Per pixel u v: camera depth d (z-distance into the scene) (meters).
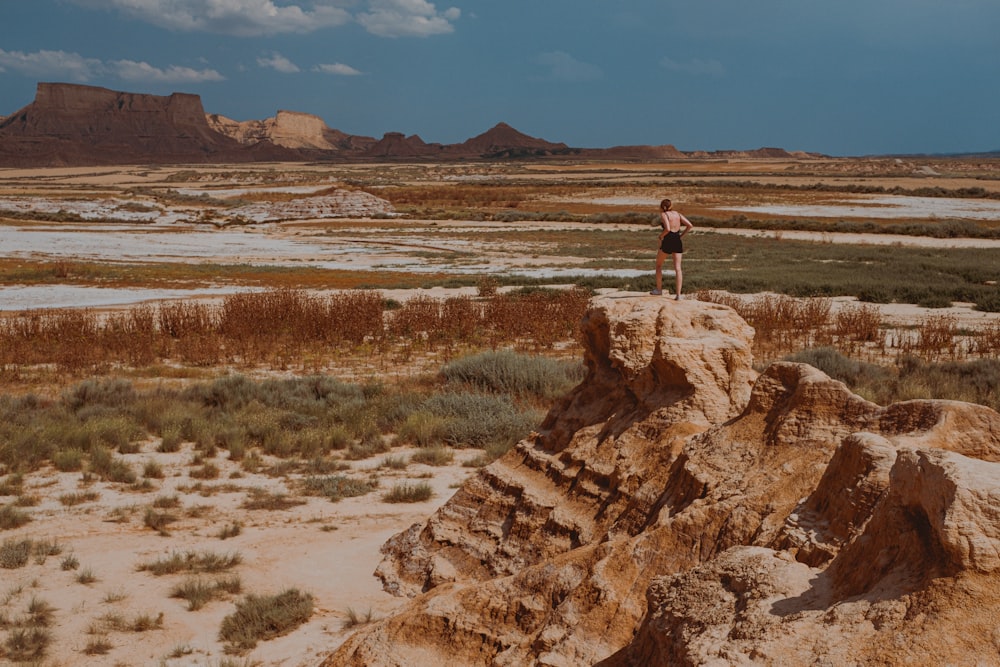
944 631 2.67
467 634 5.73
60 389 19.70
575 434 8.18
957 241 70.19
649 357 7.98
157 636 7.43
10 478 12.25
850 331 26.17
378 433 15.27
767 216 94.81
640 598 4.95
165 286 43.78
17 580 8.65
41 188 170.00
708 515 5.18
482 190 151.00
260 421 15.48
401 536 9.34
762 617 3.11
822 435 5.27
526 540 7.64
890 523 3.23
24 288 41.88
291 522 10.69
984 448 4.36
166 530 10.35
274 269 54.25
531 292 39.09
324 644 7.24
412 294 40.50
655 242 72.25
